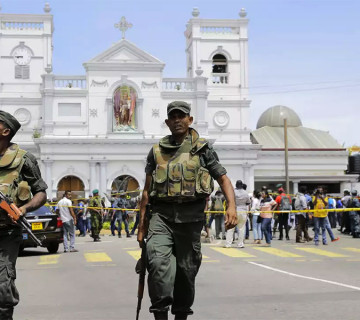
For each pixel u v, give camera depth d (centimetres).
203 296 1036
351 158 4372
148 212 664
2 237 615
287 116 6719
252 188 5334
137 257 1777
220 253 1869
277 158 5769
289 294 1045
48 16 5331
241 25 5509
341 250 1956
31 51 5316
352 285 1141
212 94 5447
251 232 3173
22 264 1628
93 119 5128
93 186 5044
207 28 5497
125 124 5162
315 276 1284
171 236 639
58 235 1944
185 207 640
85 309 939
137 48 5178
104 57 5153
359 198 2858
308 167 5850
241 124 5447
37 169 659
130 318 863
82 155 5047
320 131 6594
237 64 5494
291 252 1894
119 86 5169
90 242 2584
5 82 5281
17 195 630
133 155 5106
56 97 5119
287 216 2564
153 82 5209
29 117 5284
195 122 5250
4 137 642
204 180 645
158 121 5200
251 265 1515
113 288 1155
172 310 663
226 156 5328
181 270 645
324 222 2209
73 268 1509
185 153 650
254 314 871
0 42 5284
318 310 892
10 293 604
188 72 5753
